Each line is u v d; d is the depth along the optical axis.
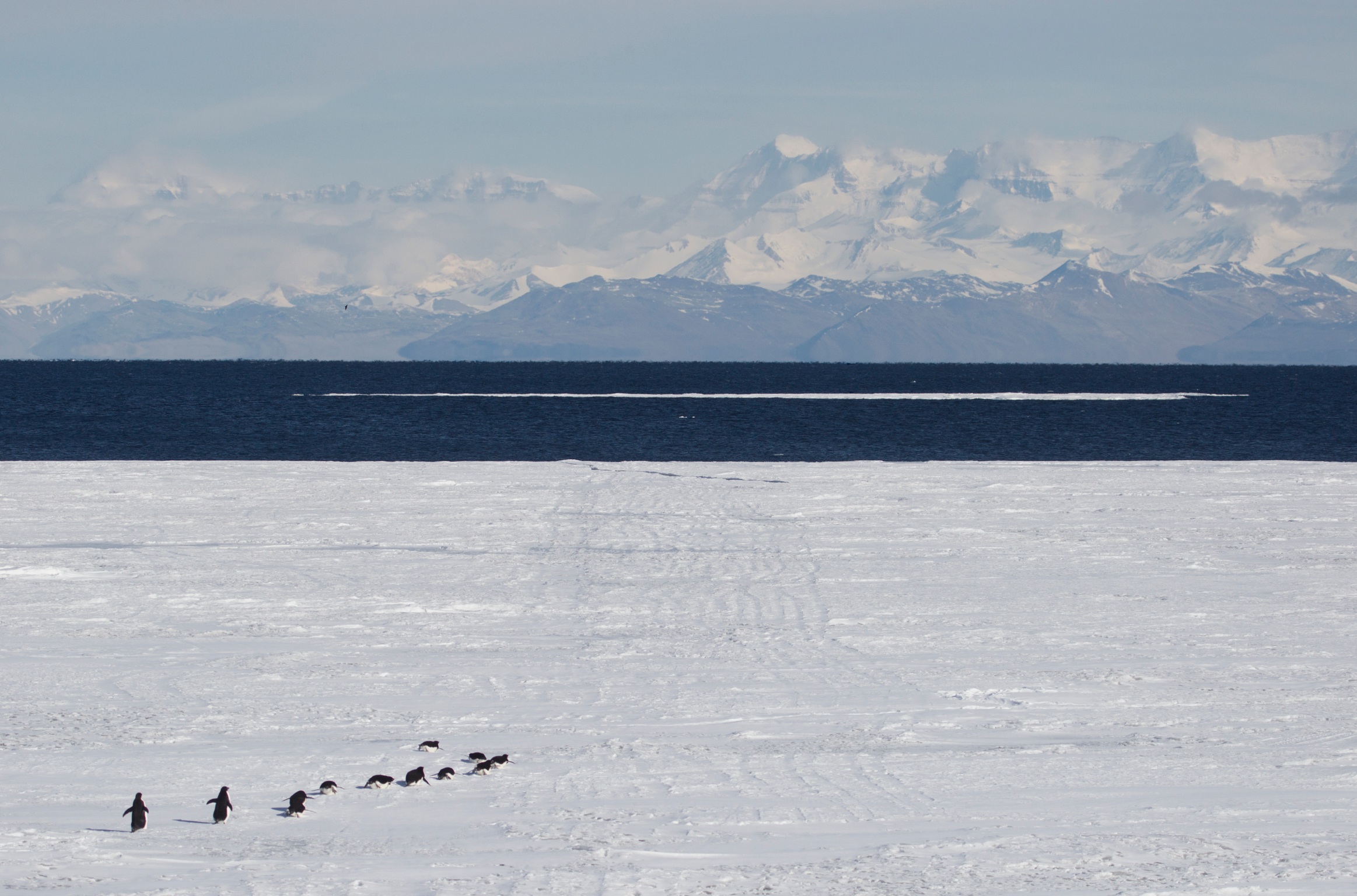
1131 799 34.62
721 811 33.56
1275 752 40.06
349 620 64.50
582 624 63.75
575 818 32.97
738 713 45.91
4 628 61.91
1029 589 72.25
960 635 60.38
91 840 31.08
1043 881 27.62
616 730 43.50
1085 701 47.75
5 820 32.97
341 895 26.89
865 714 45.75
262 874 28.39
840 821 32.62
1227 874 27.91
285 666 54.03
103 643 58.62
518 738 42.25
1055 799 34.72
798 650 57.38
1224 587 72.75
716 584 74.62
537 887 27.27
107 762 38.94
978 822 32.50
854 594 71.06
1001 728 43.69
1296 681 50.97
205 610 66.81
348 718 45.19
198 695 48.56
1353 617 64.25
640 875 28.08
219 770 38.12
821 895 26.81
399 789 35.91
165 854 30.08
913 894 26.88
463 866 28.84
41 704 47.03
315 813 33.62
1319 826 31.84
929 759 39.22
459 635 60.97
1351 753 39.91
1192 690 49.34
